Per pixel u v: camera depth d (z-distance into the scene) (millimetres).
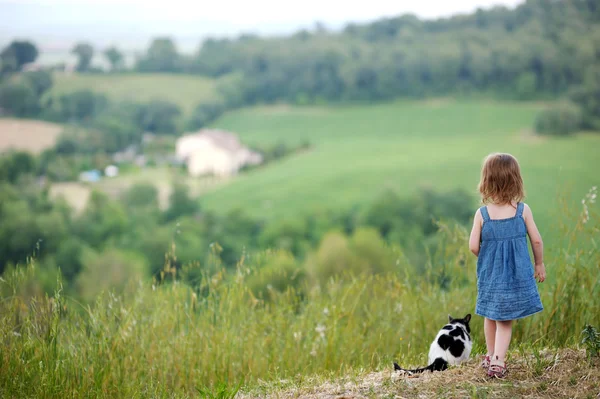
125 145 114125
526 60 120438
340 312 6512
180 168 108250
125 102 125562
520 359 4660
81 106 119750
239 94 139000
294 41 152375
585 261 5879
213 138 117000
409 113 125875
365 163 100750
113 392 5180
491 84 126000
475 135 108312
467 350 4723
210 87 140500
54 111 116500
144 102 127375
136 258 52406
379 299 7055
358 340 6273
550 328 5703
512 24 136375
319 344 6129
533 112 112875
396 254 7258
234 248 68125
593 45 113562
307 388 4559
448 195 73688
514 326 5789
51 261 50625
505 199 4293
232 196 90875
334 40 150000
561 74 116062
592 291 5781
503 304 4191
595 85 102562
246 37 160375
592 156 83938
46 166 90250
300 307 6879
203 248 60062
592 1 126312
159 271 6426
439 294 6750
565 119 98250
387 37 149875
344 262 33906
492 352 4410
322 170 99125
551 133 99312
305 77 139500
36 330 5480
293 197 86500
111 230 65000
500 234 4270
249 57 145000
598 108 100312
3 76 123062
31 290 5648
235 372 5766
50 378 5051
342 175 93938
